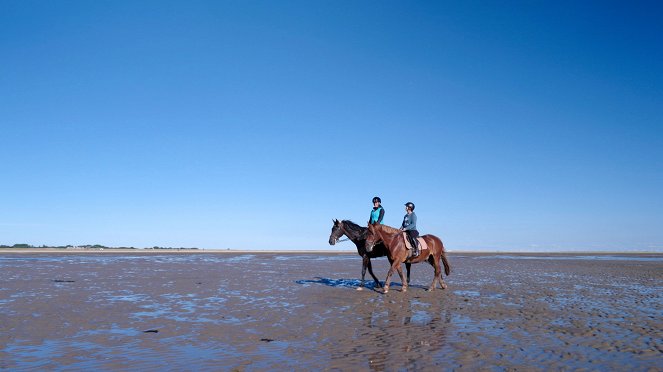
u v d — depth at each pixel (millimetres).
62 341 10047
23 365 8281
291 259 48094
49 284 20281
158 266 33438
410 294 17938
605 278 26250
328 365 8367
